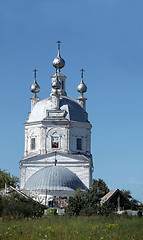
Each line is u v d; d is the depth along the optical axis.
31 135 88.88
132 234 37.16
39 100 96.12
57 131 87.12
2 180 107.75
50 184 79.00
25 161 86.19
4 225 42.91
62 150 86.44
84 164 85.00
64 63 96.00
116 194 76.19
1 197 59.62
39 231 38.09
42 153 86.31
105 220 47.53
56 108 88.62
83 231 38.38
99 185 117.56
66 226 41.12
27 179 85.75
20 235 36.59
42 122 87.25
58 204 76.69
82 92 97.25
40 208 58.62
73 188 79.81
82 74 98.00
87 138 88.81
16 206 56.06
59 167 82.69
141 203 78.69
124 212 62.38
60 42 96.31
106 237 35.25
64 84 96.31
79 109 91.19
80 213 57.78
